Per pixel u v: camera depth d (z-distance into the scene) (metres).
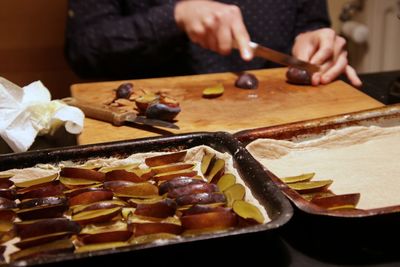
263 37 1.56
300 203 0.80
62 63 1.67
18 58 1.64
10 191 0.87
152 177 0.90
